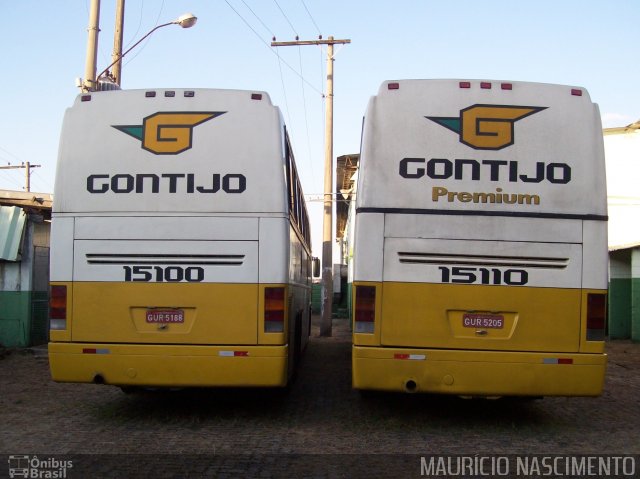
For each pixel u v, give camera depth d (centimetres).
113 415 757
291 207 805
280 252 686
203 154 693
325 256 1983
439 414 779
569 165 669
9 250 1308
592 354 650
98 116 700
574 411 812
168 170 690
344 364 1267
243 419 743
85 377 672
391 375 646
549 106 675
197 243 682
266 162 696
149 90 702
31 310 1359
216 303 679
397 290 654
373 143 669
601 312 655
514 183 663
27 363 1184
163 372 670
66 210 688
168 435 663
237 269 682
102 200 688
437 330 651
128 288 680
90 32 1238
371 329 652
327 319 1966
